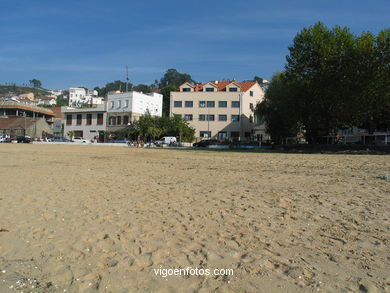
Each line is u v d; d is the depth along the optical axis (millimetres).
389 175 13117
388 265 4176
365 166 17891
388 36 35531
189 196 8773
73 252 4691
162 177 13031
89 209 7219
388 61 35031
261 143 58188
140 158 25125
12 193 9102
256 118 76875
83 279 3871
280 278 3824
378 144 39781
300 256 4480
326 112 39812
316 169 16328
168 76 167625
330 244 4945
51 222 6184
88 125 83188
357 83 35344
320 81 37688
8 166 17109
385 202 7918
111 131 78938
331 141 50188
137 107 77875
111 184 11008
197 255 4551
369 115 38906
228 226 5910
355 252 4617
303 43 40188
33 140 74812
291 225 5953
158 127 72188
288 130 55281
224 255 4539
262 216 6605
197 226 5918
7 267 4211
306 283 3693
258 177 13023
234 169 16422
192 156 28391
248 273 3969
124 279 3852
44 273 4039
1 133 87562
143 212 6957
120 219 6395
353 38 38188
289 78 41719
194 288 3625
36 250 4773
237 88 75500
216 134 74812
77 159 23156
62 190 9703
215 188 10156
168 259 4418
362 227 5805
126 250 4758
